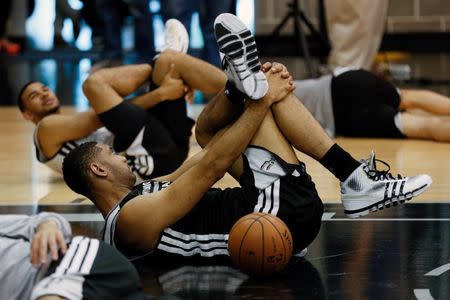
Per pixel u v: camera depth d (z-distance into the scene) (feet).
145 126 31.99
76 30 83.30
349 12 54.19
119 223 21.33
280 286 20.06
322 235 24.68
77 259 17.02
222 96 22.18
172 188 21.04
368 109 44.24
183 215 21.27
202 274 21.15
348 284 20.07
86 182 21.66
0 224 17.78
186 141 33.60
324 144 21.95
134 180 22.16
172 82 32.30
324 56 62.49
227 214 21.72
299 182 21.63
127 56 68.95
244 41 20.80
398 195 22.26
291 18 69.21
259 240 19.99
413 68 70.38
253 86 20.80
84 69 77.15
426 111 45.21
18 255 17.43
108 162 21.76
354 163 22.26
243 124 20.92
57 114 34.73
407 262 21.74
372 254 22.54
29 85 35.32
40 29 95.35
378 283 20.07
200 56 64.64
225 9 56.24
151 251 21.79
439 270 20.97
